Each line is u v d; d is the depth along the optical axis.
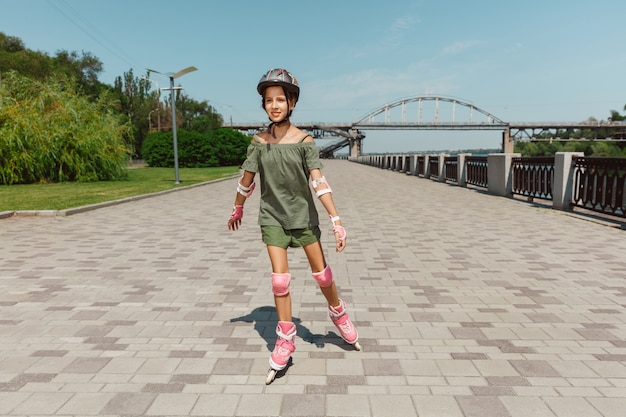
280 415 2.26
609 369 2.72
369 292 4.32
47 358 2.91
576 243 6.44
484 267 5.20
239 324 3.51
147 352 3.00
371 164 49.34
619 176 7.76
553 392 2.46
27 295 4.23
